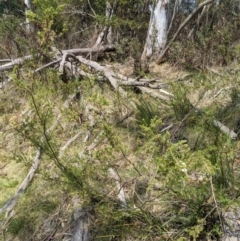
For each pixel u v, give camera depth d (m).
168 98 4.27
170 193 2.36
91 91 4.40
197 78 4.66
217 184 2.47
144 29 7.57
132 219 2.45
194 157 2.27
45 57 5.20
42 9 5.96
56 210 2.83
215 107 3.85
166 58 6.42
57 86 4.38
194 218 2.30
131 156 3.27
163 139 2.32
